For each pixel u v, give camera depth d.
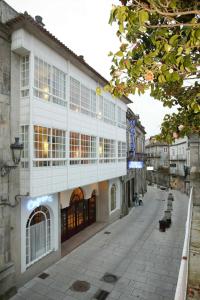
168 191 39.31
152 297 8.59
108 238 14.97
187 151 34.53
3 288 8.27
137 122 28.45
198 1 2.76
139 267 10.90
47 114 10.09
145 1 2.80
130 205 25.42
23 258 9.43
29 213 9.85
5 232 8.63
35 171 9.31
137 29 2.65
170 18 2.76
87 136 13.91
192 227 8.67
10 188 8.85
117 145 18.81
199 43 2.51
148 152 58.22
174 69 2.93
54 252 11.37
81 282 9.61
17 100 9.27
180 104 4.75
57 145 10.91
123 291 8.98
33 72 9.27
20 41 8.80
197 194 12.12
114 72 3.37
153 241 14.31
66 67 11.66
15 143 8.61
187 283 4.98
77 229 15.77
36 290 9.02
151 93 3.74
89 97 14.16
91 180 14.12
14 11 9.60
